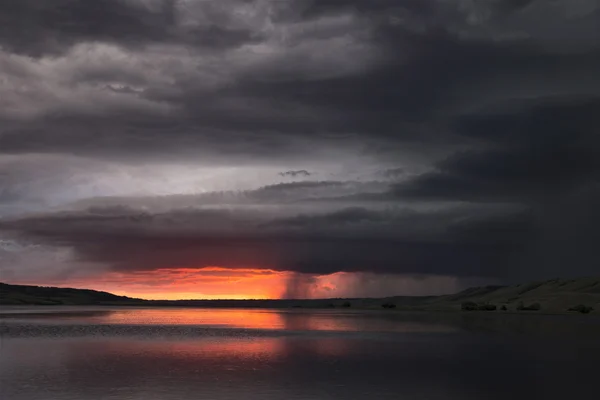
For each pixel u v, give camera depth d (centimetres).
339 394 3547
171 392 3550
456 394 3625
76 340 7219
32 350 5966
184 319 13975
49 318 13762
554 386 3938
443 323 11869
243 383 3878
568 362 5222
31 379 4012
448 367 4803
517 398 3528
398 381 4053
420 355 5681
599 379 4244
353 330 9519
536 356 5684
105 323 11488
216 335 8225
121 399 3341
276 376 4194
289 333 8731
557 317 14888
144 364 4828
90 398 3366
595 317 14800
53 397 3394
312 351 5959
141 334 8375
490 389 3800
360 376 4247
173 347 6338
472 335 8419
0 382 3888
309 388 3725
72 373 4291
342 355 5603
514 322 12231
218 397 3412
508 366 4909
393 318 14775
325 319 14175
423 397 3516
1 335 8006
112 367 4634
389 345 6719
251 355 5547
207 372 4366
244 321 13000
